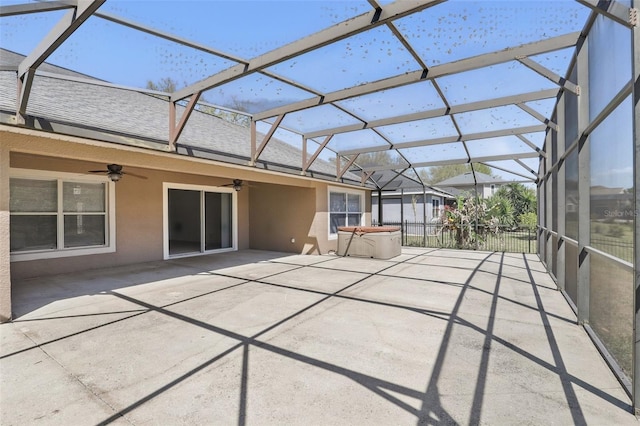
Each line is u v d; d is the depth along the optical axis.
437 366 3.10
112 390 2.70
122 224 8.45
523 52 4.36
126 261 8.55
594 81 3.93
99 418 2.34
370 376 2.91
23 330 4.00
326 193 11.39
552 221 7.23
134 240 8.73
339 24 3.64
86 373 2.97
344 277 7.22
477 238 12.86
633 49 2.47
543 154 8.20
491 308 4.92
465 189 22.47
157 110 8.73
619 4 2.57
